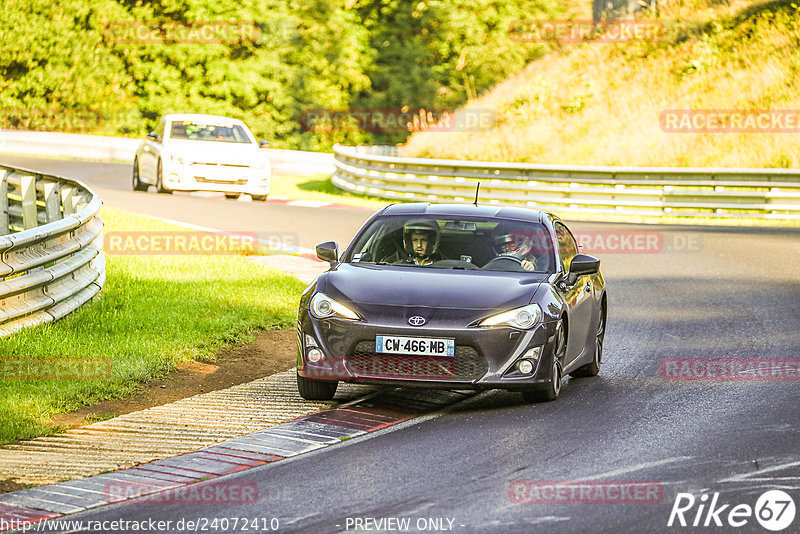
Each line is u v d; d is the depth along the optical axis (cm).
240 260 4925
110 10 14662
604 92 11119
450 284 2680
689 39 11712
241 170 7662
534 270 2859
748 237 6962
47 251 3422
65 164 10906
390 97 15150
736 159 9750
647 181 8281
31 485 1980
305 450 2228
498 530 1700
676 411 2603
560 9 14812
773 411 2603
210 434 2356
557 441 2289
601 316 3206
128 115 14675
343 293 2638
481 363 2550
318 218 7038
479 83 14862
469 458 2148
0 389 2589
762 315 4181
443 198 8719
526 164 8512
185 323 3484
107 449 2231
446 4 15050
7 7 14838
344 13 15275
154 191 8281
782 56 11106
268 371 3066
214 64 14750
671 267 5653
